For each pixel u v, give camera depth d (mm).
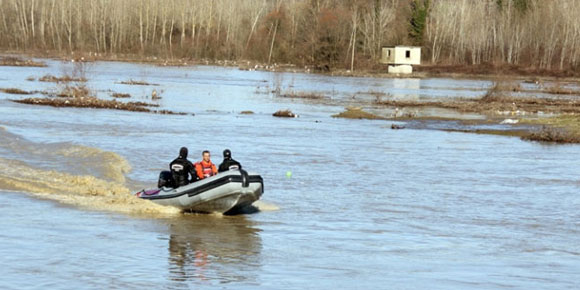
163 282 20578
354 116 78750
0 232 25500
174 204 30422
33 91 88188
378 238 27344
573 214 33125
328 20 192625
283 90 114812
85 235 25734
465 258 24750
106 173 37969
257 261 23406
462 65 190000
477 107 93625
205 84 121250
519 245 26969
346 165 45594
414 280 21734
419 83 148375
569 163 50188
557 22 184625
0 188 33000
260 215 30641
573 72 173250
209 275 21516
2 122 57969
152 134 56312
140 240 25500
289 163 45156
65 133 53812
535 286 21500
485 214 32594
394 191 37406
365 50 192125
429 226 29781
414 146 56906
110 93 92562
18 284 19781
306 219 30203
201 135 57312
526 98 108750
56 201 31000
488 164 48594
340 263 23516
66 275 20812
